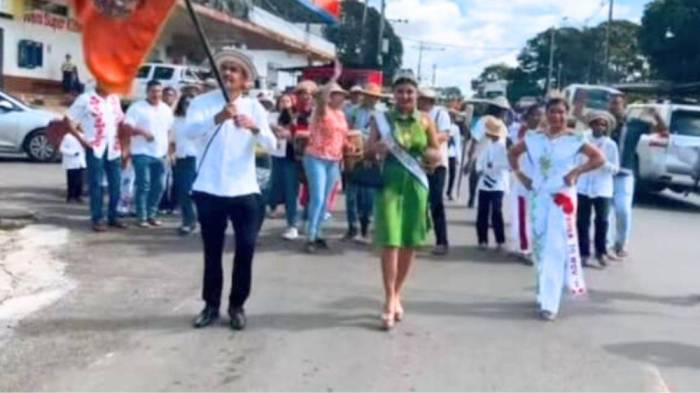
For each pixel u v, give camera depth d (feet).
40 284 25.50
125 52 22.17
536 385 18.43
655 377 19.25
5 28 78.48
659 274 31.99
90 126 33.09
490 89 184.34
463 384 18.31
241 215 21.50
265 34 114.52
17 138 58.03
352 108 37.17
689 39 135.03
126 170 36.78
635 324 24.04
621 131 34.73
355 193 34.63
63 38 86.89
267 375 18.43
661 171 57.88
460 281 28.76
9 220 34.63
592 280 30.27
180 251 30.78
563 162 24.16
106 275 26.86
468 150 49.65
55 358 19.06
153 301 24.02
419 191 22.18
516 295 26.94
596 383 18.71
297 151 33.60
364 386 17.97
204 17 92.89
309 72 88.02
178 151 33.32
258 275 28.02
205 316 21.90
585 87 86.84
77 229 34.09
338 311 23.82
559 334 22.58
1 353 19.29
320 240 32.65
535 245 24.53
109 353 19.51
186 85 34.91
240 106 21.38
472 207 48.80
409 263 22.74
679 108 58.34
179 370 18.57
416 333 22.03
